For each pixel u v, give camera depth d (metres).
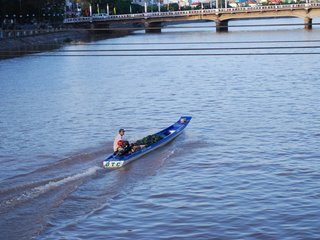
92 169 40.47
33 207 33.03
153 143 46.50
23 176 39.12
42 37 177.62
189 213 33.06
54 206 33.03
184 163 42.75
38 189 35.75
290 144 47.50
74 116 62.81
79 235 30.23
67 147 48.66
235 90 77.19
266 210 33.12
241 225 31.25
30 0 189.88
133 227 31.30
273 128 53.44
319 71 92.06
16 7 182.50
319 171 39.88
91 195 35.69
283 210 33.03
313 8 198.00
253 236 29.89
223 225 31.34
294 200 34.53
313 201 34.25
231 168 41.25
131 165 42.16
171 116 61.19
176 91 78.38
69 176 38.69
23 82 92.81
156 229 31.08
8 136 54.00
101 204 34.16
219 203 34.47
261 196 35.41
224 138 50.28
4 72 107.31
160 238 30.03
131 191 36.56
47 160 44.56
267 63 105.81
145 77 94.88
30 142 51.19
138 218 32.44
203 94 74.81
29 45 165.50
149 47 152.12
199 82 86.62
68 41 186.12
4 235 29.47
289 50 126.88
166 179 39.00
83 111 65.62
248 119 57.88
